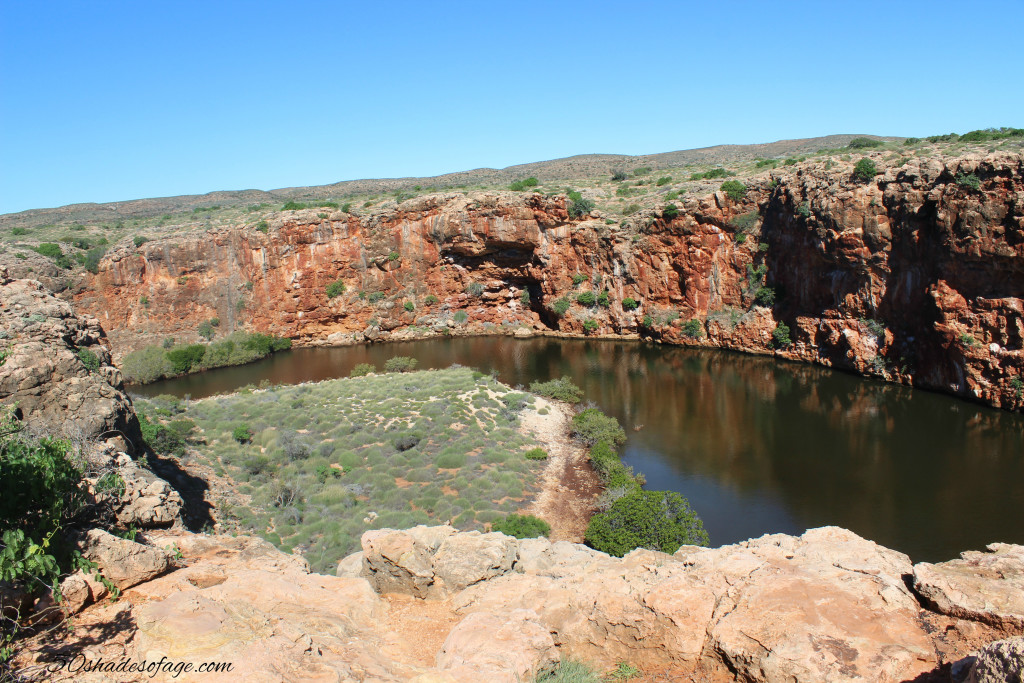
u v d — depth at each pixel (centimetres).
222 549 1291
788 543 1138
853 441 3681
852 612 849
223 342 7156
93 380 2161
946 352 4362
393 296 8050
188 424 3456
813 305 5778
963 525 2623
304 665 784
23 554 844
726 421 4234
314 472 3034
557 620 1014
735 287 6575
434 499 2741
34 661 752
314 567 2056
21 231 8562
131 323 7188
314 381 6047
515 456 3375
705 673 849
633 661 916
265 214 8150
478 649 857
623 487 2872
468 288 8150
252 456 3141
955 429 3744
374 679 779
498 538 1380
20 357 1981
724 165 8694
